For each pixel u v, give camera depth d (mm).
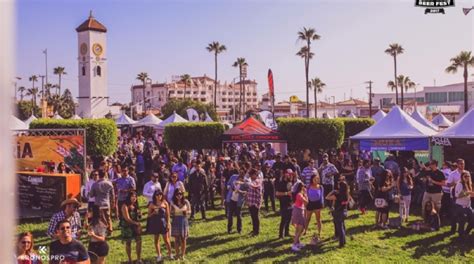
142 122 40875
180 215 9602
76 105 97438
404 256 9812
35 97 102250
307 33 65812
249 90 172250
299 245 10398
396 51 77500
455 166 12461
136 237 9141
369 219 13555
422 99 114812
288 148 25219
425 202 12234
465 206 11094
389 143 18797
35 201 13883
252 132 23469
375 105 121375
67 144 15672
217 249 10445
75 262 5703
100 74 86750
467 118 16891
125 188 11773
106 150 22609
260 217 14133
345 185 10711
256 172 11867
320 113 120438
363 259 9586
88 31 85312
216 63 81750
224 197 15516
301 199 10383
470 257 9742
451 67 62500
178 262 9398
